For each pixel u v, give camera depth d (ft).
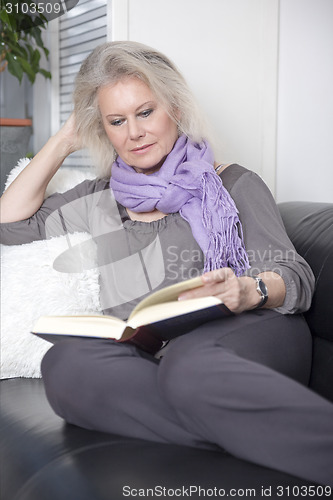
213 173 5.61
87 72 5.87
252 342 4.60
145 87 5.67
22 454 4.29
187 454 4.08
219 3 9.07
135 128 5.68
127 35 8.42
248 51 9.36
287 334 4.95
